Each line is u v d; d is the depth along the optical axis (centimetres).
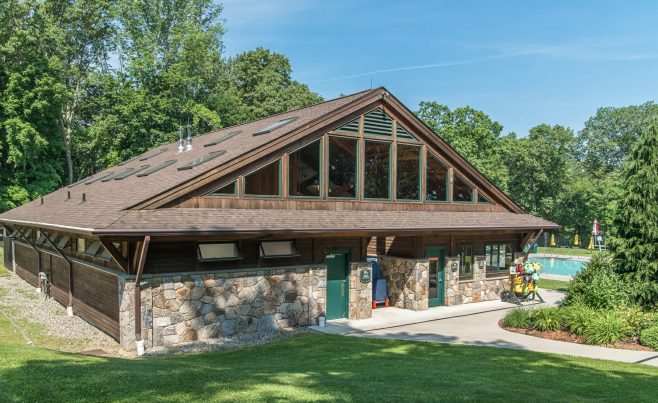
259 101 5062
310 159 1455
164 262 1160
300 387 684
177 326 1170
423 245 1667
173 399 603
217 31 4156
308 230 1273
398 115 1659
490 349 1109
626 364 981
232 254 1265
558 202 5631
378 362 945
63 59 3641
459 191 1850
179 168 1461
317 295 1401
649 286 1402
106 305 1266
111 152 3450
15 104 3019
